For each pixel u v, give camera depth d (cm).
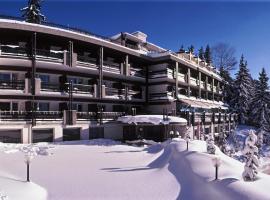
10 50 3031
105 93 3781
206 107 5103
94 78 3747
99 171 1694
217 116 6116
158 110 4553
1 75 3077
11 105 3062
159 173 1636
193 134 4706
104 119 3694
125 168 1795
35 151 2352
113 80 4059
